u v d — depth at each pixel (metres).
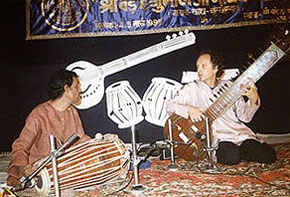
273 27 5.06
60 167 3.73
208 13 5.10
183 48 5.15
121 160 3.97
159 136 5.22
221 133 4.86
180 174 4.35
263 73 4.90
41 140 4.33
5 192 3.55
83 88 5.21
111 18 5.16
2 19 5.20
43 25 5.16
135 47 5.21
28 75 5.28
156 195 3.78
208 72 5.05
